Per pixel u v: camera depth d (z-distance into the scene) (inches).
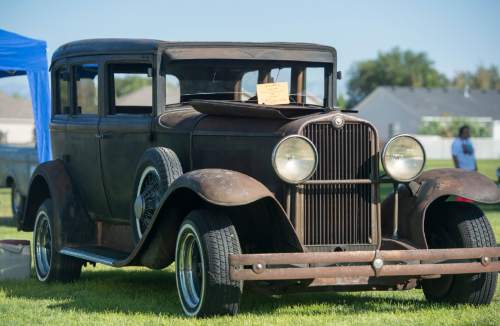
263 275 339.3
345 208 370.0
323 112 381.1
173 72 433.7
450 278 394.9
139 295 442.6
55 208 483.5
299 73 458.9
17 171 903.7
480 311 376.2
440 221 396.2
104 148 463.2
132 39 454.9
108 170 461.7
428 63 6761.8
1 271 508.4
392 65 6678.2
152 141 430.3
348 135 367.9
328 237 368.5
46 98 834.2
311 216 366.0
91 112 478.0
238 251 348.8
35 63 821.2
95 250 458.9
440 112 4574.3
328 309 388.2
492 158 3988.7
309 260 342.3
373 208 373.1
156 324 347.6
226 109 390.0
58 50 513.7
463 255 362.9
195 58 435.2
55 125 515.8
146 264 399.9
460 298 391.9
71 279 492.4
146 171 404.8
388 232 393.7
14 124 3280.0
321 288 366.0
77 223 485.4
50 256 494.9
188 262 375.2
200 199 380.2
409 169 370.9
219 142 394.6
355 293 444.5
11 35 805.9
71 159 499.8
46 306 406.3
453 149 1093.8
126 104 456.8
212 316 353.7
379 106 4751.5
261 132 377.1
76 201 490.0
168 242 388.8
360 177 370.3
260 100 424.8
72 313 382.9
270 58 448.1
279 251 366.6
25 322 362.0
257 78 448.8
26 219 529.0
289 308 390.6
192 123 410.3
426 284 411.5
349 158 368.2
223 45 444.8
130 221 426.0
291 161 352.5
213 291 345.4
